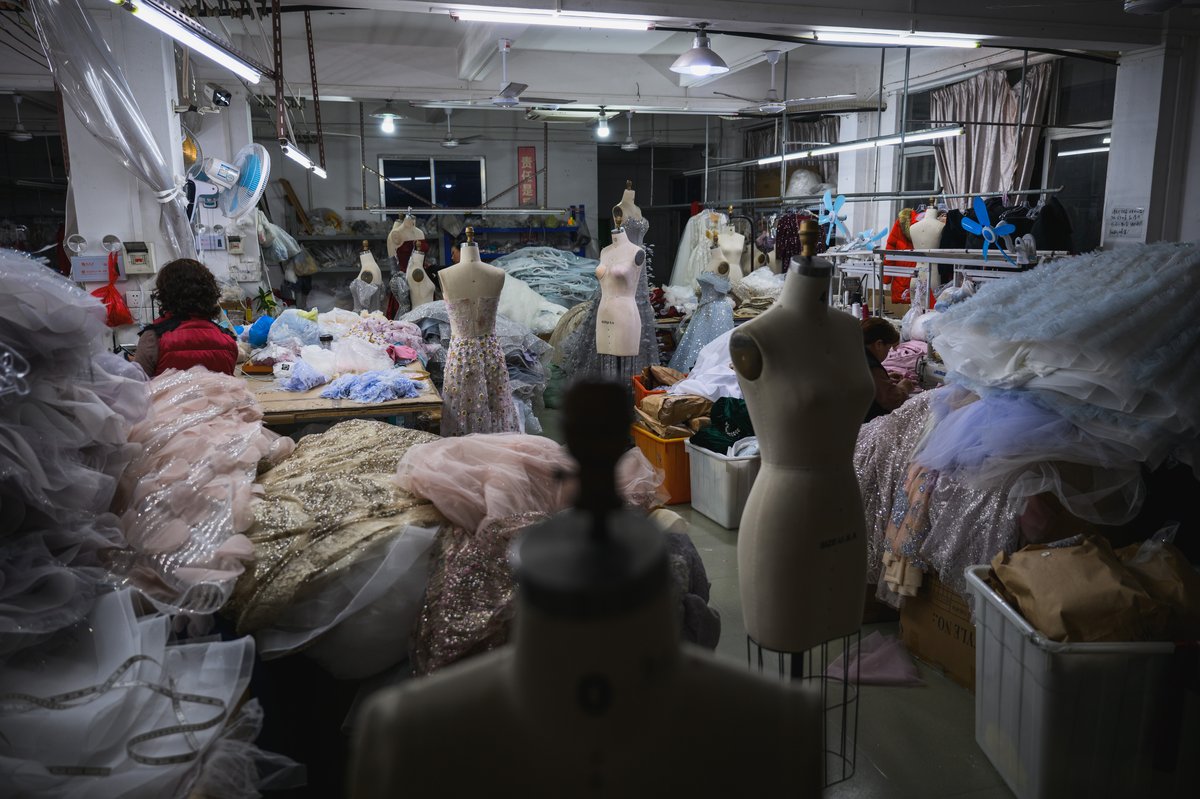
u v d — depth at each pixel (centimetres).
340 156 1253
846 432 207
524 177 1323
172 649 187
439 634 204
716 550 422
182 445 241
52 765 157
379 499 240
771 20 535
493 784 67
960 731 271
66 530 193
